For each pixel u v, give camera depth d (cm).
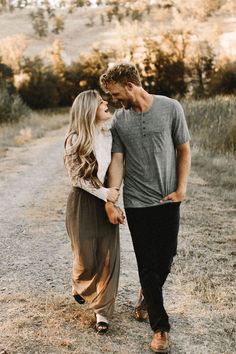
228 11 11725
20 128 2539
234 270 518
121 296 452
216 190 926
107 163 363
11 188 1052
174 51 5228
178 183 357
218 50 5131
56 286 482
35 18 13325
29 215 802
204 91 4725
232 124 1403
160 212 356
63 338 370
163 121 347
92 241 374
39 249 614
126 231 688
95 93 368
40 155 1619
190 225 694
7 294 462
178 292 459
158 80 5312
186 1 11988
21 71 5191
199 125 1688
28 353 348
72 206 379
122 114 356
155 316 350
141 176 354
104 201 375
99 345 360
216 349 358
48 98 5234
